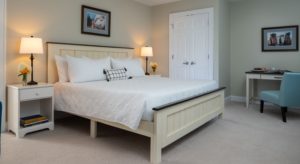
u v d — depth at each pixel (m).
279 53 4.63
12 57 3.01
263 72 4.32
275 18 4.64
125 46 4.82
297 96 3.39
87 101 2.71
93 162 2.06
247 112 4.12
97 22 4.14
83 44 3.87
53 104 3.04
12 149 2.33
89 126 3.23
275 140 2.67
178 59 5.13
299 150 2.37
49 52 3.35
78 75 3.19
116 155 2.22
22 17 3.08
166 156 2.22
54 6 3.46
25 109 3.14
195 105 2.77
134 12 5.01
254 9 4.88
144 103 2.11
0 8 2.81
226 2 4.95
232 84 5.29
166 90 2.46
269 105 4.73
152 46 5.52
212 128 3.15
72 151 2.31
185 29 4.98
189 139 2.71
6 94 2.91
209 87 3.34
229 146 2.48
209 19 4.64
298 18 4.38
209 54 4.68
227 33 5.05
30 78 3.19
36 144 2.49
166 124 2.19
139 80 3.56
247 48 5.03
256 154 2.27
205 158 2.17
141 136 2.80
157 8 5.39
